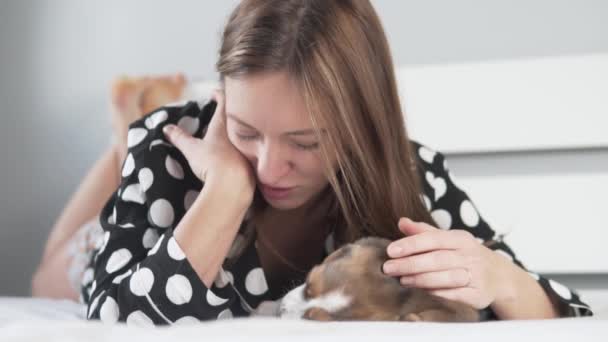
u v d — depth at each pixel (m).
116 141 2.14
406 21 2.14
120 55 2.36
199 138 1.22
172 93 2.18
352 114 1.00
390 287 0.92
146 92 2.17
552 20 2.05
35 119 2.41
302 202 1.08
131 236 1.10
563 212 1.96
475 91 2.01
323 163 1.02
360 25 1.02
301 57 0.95
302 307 0.93
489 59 2.09
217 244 1.00
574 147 1.97
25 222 2.41
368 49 1.02
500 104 2.00
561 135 1.97
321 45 0.97
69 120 2.39
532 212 1.98
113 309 0.98
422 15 2.13
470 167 2.05
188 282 0.96
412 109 2.05
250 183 1.05
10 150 2.42
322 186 1.11
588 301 1.58
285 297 0.97
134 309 0.96
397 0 2.15
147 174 1.14
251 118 0.97
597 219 1.94
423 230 0.97
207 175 1.05
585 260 1.95
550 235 1.97
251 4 1.02
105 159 2.15
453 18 2.11
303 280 1.17
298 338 0.62
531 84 1.98
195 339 0.61
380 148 1.06
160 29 2.33
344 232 1.15
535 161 2.01
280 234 1.20
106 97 2.36
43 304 1.55
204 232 0.99
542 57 2.00
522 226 1.98
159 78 2.19
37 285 2.03
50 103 2.40
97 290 1.05
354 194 1.10
